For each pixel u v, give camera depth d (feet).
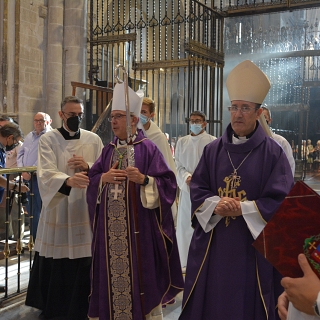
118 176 8.89
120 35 25.38
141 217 9.07
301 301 3.84
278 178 7.34
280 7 19.77
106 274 9.06
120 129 9.41
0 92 26.63
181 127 40.57
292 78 38.96
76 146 10.84
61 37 29.40
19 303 11.98
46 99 29.30
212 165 8.04
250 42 38.04
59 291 10.73
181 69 40.52
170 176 9.39
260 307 7.16
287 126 41.63
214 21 20.94
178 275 9.67
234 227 7.47
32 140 17.76
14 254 15.40
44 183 9.93
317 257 4.01
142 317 8.80
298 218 4.24
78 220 10.51
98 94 24.93
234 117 7.61
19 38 27.09
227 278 7.32
